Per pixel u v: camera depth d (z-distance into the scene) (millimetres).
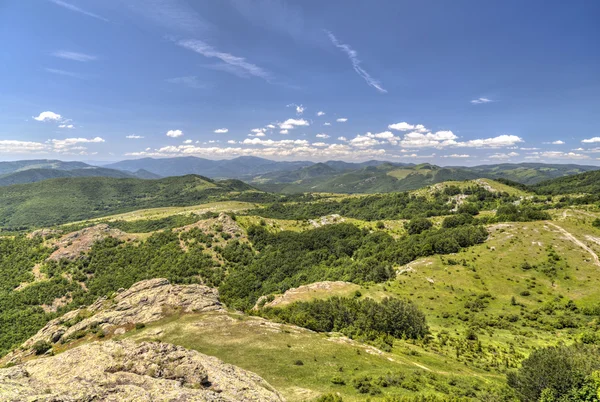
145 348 31156
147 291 89000
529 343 75438
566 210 177875
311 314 85000
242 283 162125
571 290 102688
